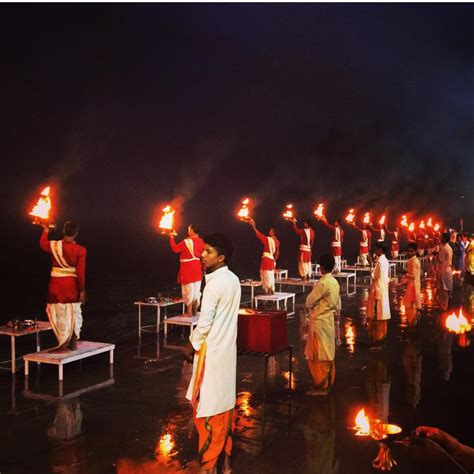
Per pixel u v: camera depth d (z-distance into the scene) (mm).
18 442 4703
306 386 6543
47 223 6859
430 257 27562
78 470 4176
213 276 4090
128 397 5984
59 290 6879
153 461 4344
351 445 4707
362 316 11797
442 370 7340
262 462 4363
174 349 8461
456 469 2363
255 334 5211
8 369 7145
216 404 3986
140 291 15250
